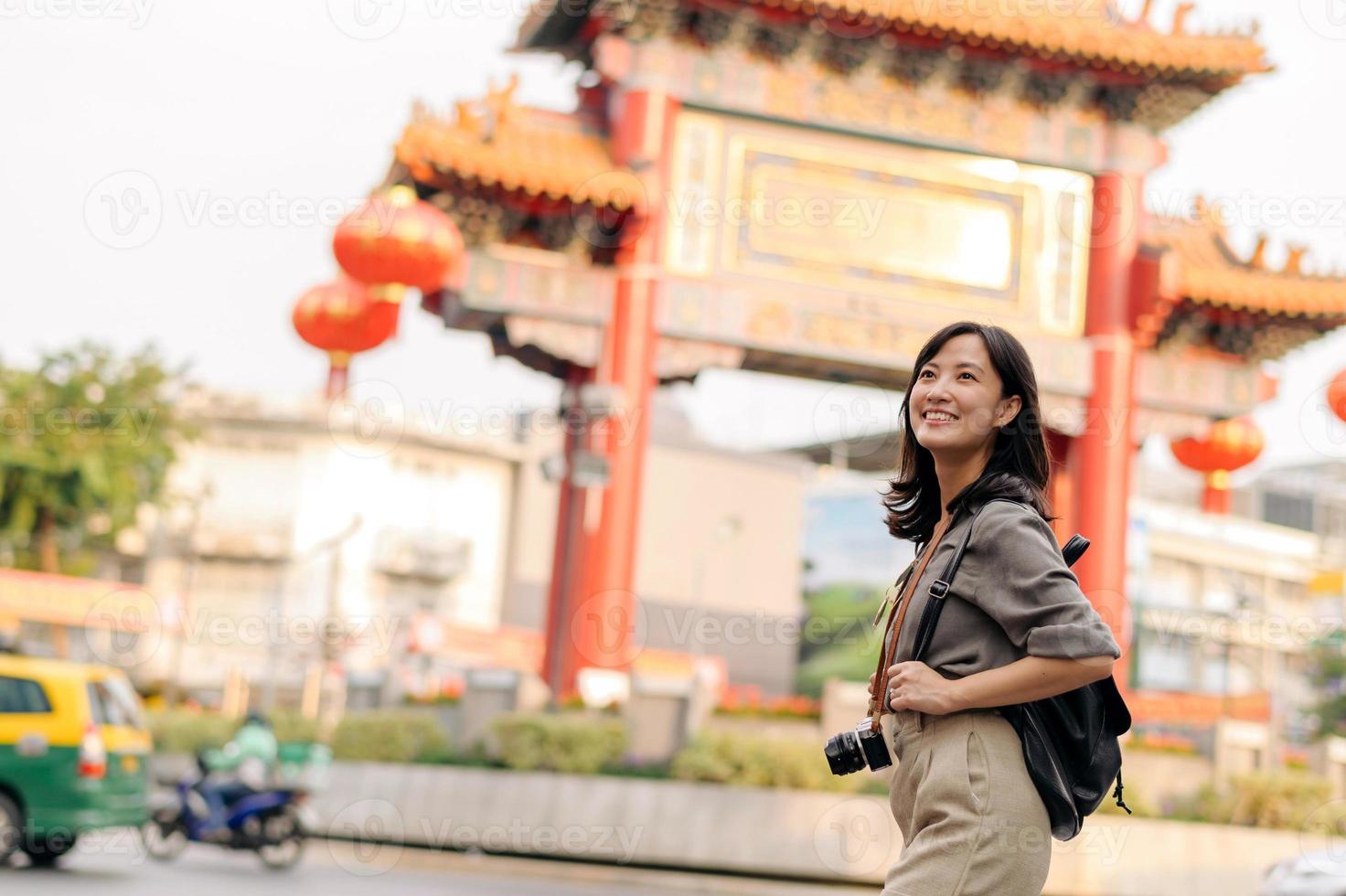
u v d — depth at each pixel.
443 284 17.75
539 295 17.95
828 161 18.92
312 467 41.91
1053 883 16.22
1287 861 14.35
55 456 35.97
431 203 18.00
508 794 17.06
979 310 19.06
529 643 39.06
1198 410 20.06
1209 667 36.41
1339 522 48.56
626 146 18.08
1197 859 16.80
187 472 42.09
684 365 18.23
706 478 42.25
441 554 42.69
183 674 40.44
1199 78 18.95
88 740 12.20
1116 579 18.84
